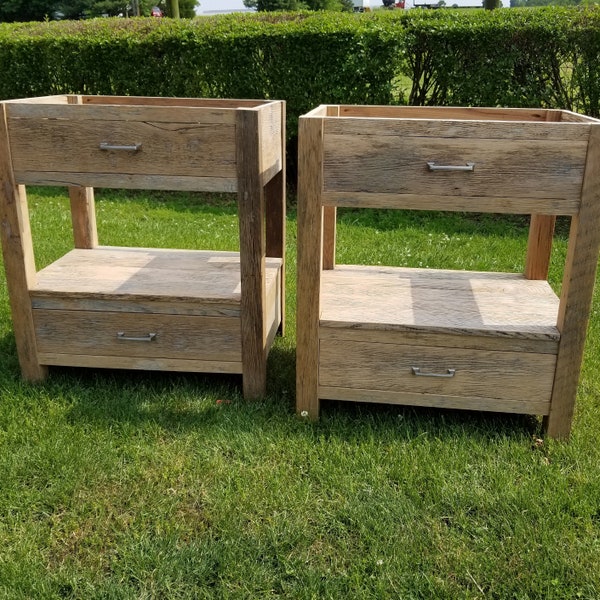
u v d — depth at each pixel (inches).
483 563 69.6
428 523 75.7
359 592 66.1
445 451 88.8
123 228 191.8
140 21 245.4
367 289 109.0
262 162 93.6
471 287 111.6
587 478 82.8
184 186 94.2
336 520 76.0
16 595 65.5
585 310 87.1
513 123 81.4
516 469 85.3
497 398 93.2
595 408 100.7
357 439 92.2
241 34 214.1
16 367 112.3
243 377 101.7
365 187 86.4
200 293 100.4
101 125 92.6
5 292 143.3
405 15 211.6
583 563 69.9
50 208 214.1
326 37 205.6
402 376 94.3
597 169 81.5
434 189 85.5
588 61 196.2
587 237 84.1
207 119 90.6
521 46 199.9
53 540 73.0
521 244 181.8
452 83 207.0
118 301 100.7
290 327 130.0
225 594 65.5
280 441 90.4
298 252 90.0
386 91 209.2
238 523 75.2
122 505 78.6
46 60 239.5
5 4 1163.9
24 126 93.8
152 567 69.5
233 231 191.9
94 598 65.6
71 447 88.3
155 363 103.4
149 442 90.7
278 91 216.7
